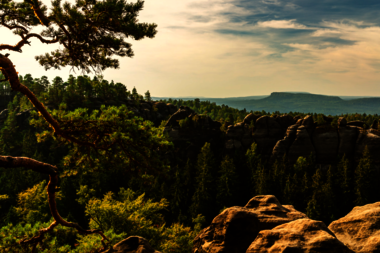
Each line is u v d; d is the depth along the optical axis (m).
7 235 10.12
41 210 48.00
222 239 8.57
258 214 8.74
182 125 108.94
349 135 92.00
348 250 5.58
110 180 70.06
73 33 8.02
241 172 89.44
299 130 95.38
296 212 9.09
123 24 8.14
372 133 90.38
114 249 6.19
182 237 25.02
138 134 9.84
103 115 10.03
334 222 8.82
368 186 71.00
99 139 10.37
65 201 61.16
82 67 9.75
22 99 137.62
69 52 8.79
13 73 5.79
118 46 8.77
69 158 11.94
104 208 22.62
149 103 152.50
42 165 4.76
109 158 11.50
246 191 83.31
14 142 112.25
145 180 11.94
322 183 69.44
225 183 74.19
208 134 109.31
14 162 4.42
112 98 140.12
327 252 5.48
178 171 83.69
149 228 22.91
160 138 10.66
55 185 5.12
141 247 6.10
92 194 56.59
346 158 83.12
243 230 8.41
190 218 67.12
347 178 73.75
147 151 10.95
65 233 13.82
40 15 7.40
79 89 132.50
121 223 22.31
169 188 82.25
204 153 86.88
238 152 98.12
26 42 7.32
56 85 139.50
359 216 8.31
